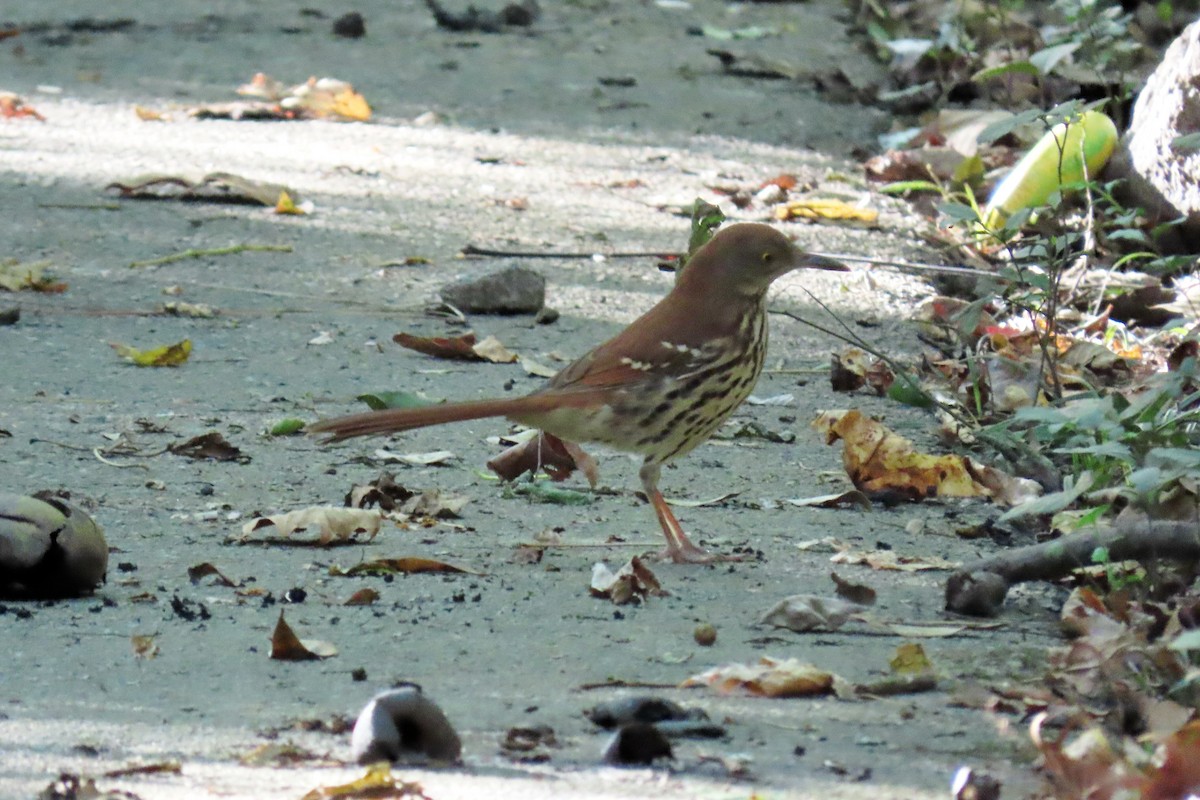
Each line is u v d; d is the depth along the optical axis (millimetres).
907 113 21328
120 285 14812
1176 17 22078
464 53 23812
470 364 13234
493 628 8125
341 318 14211
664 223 17141
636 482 10945
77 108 20750
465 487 10688
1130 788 6184
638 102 21688
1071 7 16297
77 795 5895
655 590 8734
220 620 8141
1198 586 8594
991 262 16016
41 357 12969
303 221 16812
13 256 15398
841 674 7535
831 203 17516
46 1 25922
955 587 8523
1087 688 7379
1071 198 16469
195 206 17156
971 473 10750
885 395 12922
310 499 10258
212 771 6250
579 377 9398
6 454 10789
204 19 25312
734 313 9594
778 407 12516
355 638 7930
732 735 6766
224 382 12562
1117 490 9422
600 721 6816
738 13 26297
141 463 10773
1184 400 9703
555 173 18812
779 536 9859
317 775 6223
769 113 21328
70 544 8297
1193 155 15344
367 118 20859
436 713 6457
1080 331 14070
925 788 6215
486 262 15797
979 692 7309
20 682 7227
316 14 25766
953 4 23094
